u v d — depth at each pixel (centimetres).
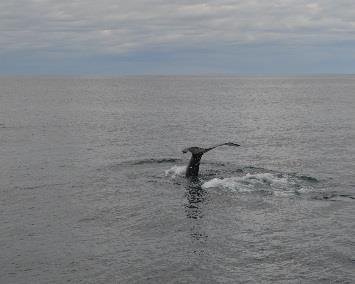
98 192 2636
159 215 2244
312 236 1977
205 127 5778
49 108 8644
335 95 13175
